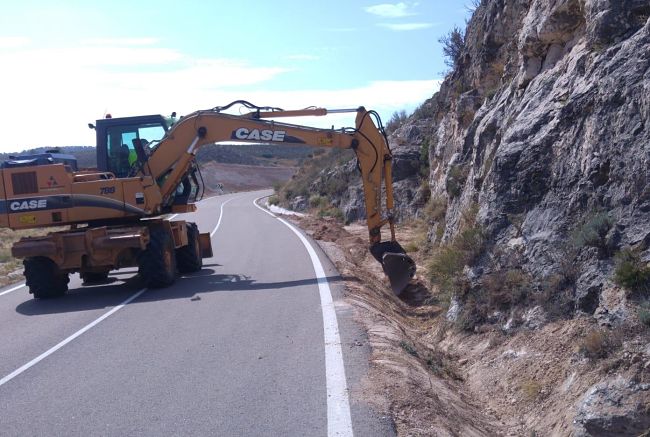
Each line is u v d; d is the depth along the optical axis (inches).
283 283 585.6
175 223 669.3
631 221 329.7
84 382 331.0
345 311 443.2
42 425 274.5
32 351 406.6
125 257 618.8
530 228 400.2
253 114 639.1
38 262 602.5
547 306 352.8
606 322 307.0
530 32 529.3
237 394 294.0
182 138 637.9
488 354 368.8
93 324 472.7
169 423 265.7
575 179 382.6
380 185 633.6
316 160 2490.2
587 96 390.9
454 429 259.9
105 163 677.3
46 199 610.2
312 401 277.1
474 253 434.9
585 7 451.5
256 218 1589.6
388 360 325.4
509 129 471.5
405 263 593.9
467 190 605.3
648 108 339.0
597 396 267.7
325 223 1241.4
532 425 294.8
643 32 374.6
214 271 714.8
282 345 370.0
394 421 252.2
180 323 450.3
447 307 471.2
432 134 1181.1
